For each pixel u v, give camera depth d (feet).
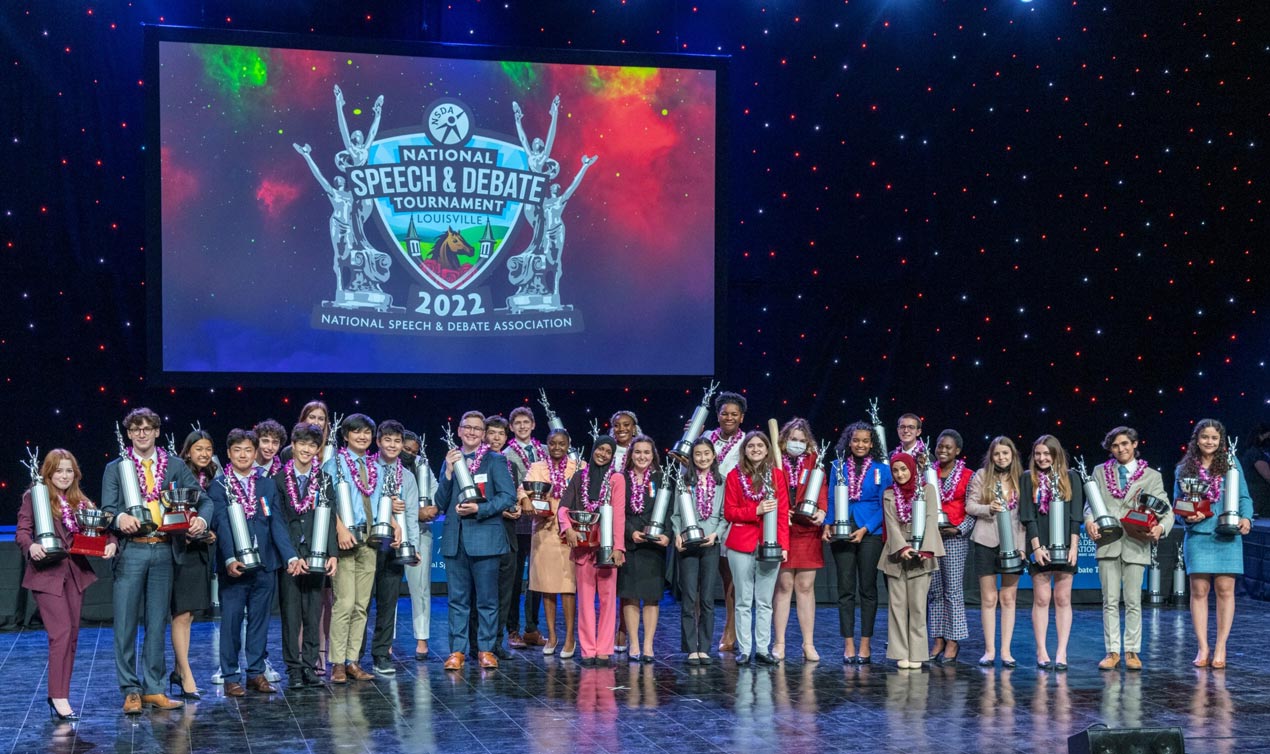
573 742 18.44
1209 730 19.12
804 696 21.53
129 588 20.36
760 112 36.86
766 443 24.29
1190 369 37.58
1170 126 37.42
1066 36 37.45
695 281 34.63
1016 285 37.60
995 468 24.35
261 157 32.45
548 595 25.43
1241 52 36.91
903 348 37.47
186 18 33.83
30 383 33.12
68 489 20.12
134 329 33.68
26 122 33.01
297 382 32.71
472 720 19.81
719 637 28.40
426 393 35.42
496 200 33.78
